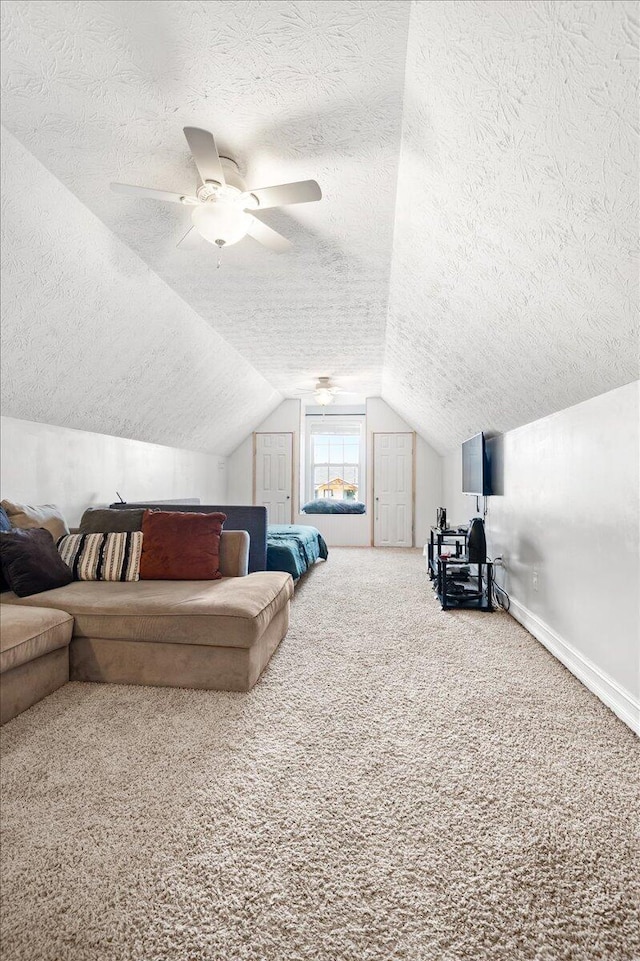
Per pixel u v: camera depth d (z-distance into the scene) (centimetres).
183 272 315
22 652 200
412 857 131
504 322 236
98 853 131
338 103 169
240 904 116
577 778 166
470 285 231
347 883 122
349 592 450
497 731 198
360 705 220
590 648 241
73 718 204
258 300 365
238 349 497
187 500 577
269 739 190
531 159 139
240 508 410
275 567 436
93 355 335
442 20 124
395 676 254
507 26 112
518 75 120
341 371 593
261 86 162
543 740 191
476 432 477
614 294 159
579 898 118
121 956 104
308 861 130
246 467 795
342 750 183
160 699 223
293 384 676
